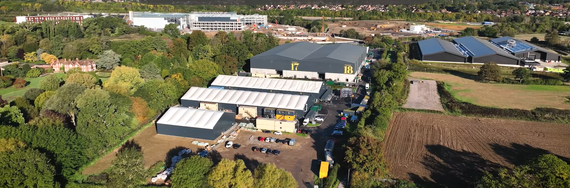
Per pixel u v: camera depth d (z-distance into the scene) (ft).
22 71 451.53
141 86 349.61
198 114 302.66
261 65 493.77
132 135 293.23
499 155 257.75
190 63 481.05
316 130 309.01
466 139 285.84
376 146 225.76
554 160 197.57
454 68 551.18
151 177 230.89
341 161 237.25
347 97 399.85
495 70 464.65
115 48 551.59
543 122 322.75
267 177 194.29
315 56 483.10
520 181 187.52
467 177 226.38
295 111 330.75
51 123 252.83
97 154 255.70
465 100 384.06
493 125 316.19
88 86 347.97
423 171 233.55
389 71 447.01
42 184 196.65
